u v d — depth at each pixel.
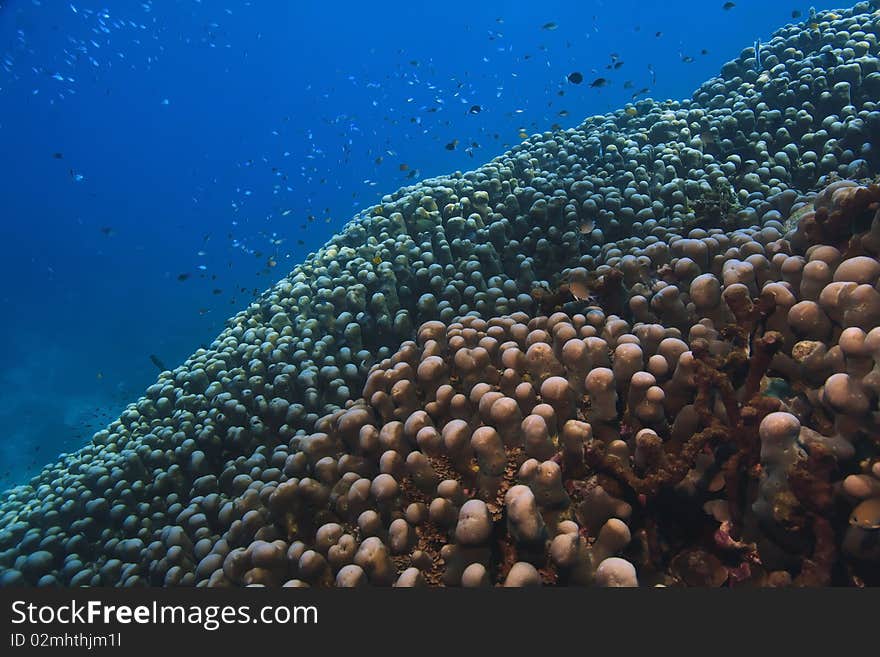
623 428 3.10
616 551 2.50
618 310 4.21
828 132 6.36
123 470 5.26
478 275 5.68
